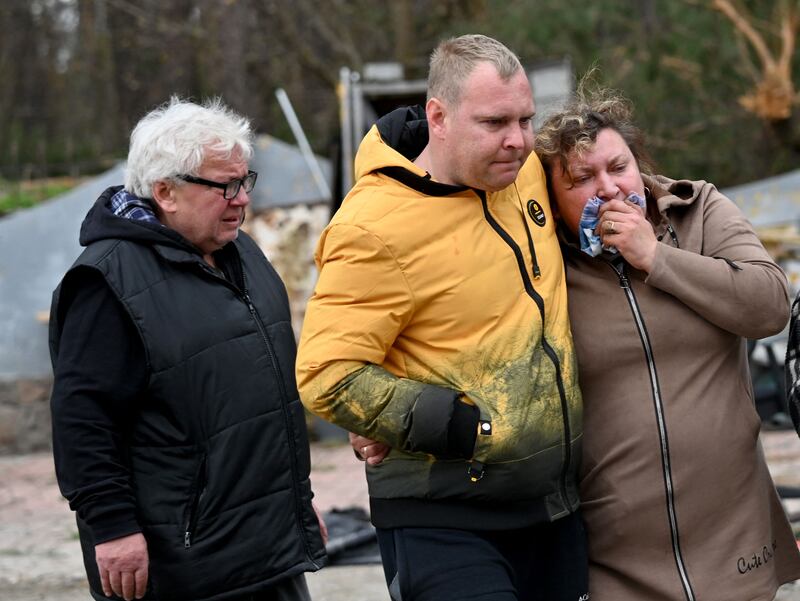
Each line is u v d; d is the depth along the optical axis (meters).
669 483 3.76
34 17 29.75
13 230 12.98
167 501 3.87
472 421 3.51
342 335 3.57
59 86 28.97
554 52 17.12
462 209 3.62
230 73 20.48
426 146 3.87
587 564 3.87
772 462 9.48
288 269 13.24
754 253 3.84
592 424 3.85
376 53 22.56
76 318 3.87
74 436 3.79
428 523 3.67
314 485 9.91
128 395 3.84
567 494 3.75
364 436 3.62
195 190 3.94
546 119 3.97
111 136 26.08
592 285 3.87
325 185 13.30
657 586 3.77
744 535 3.81
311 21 23.12
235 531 3.91
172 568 3.87
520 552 3.76
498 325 3.61
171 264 3.94
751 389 3.99
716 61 16.75
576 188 3.87
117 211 4.04
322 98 23.30
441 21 21.69
